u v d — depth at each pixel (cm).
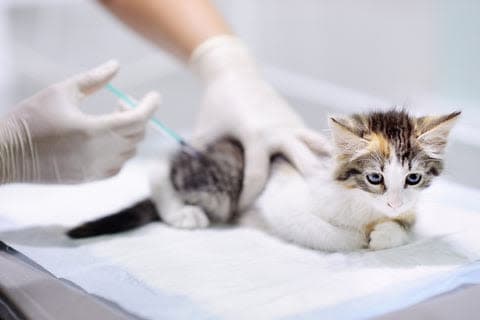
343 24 263
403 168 93
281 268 93
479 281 85
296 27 281
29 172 110
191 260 97
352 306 78
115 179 136
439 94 231
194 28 137
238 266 94
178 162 121
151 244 105
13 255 100
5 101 259
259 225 115
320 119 226
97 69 111
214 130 126
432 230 104
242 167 119
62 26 309
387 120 97
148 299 81
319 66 275
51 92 108
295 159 112
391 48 246
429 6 231
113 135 110
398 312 75
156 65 285
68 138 108
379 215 101
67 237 108
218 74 131
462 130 197
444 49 228
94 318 76
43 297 82
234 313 76
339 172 99
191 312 77
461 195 121
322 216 104
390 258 94
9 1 309
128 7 141
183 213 116
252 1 290
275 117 121
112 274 90
